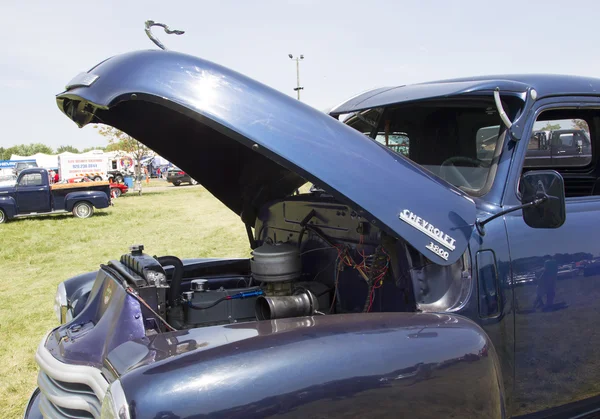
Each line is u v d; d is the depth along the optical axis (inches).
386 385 63.9
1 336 199.3
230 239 437.1
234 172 125.9
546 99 96.2
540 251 90.8
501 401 73.2
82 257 386.0
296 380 59.6
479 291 84.6
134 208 773.3
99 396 67.3
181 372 57.6
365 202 75.3
